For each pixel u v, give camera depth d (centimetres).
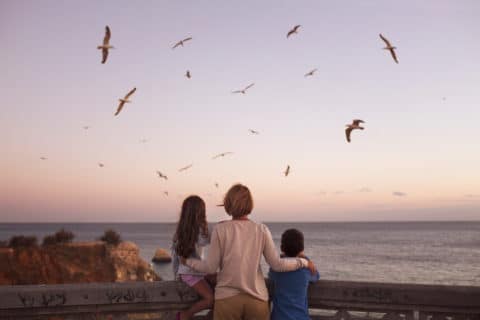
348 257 7988
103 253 3597
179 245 426
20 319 417
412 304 424
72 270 3278
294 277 429
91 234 19238
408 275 5566
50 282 3131
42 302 413
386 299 428
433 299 416
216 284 443
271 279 454
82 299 419
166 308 441
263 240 420
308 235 18438
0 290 409
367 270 6094
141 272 3681
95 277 3369
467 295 409
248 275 413
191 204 430
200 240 427
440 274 5644
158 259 7381
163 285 435
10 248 3231
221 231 418
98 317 430
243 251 414
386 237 16225
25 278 3067
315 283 449
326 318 448
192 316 432
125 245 3775
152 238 16700
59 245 3544
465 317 414
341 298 441
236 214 426
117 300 425
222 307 412
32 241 3475
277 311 429
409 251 9350
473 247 10406
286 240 450
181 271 430
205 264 414
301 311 422
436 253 8762
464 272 5828
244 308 412
